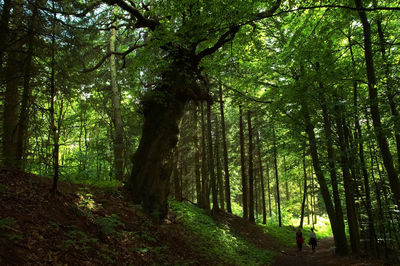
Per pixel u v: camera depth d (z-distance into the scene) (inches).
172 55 438.6
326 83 422.3
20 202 223.6
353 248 486.9
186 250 335.0
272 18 427.2
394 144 480.4
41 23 310.5
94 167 492.4
